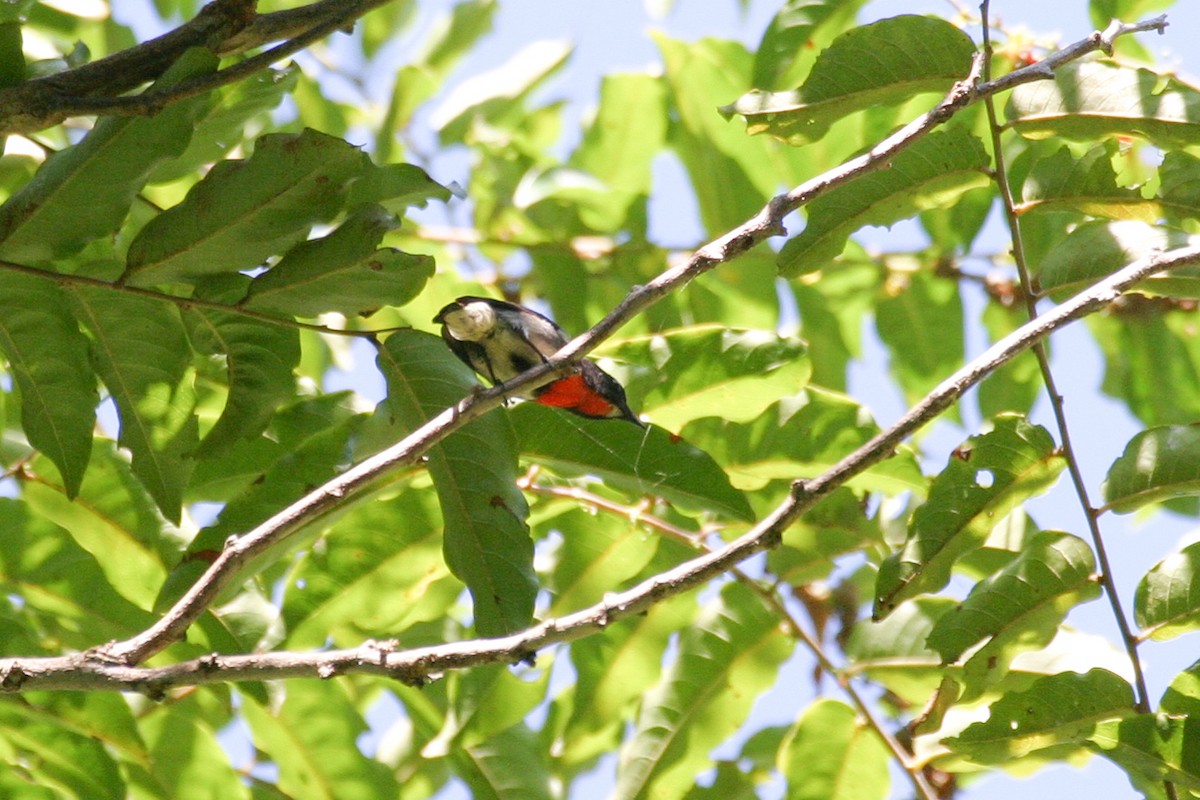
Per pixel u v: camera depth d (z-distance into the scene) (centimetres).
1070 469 636
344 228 566
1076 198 667
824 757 767
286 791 780
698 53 1023
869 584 929
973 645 647
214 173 560
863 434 802
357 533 733
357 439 665
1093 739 620
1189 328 1066
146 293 593
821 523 803
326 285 582
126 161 559
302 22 605
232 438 634
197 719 782
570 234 1043
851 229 675
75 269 657
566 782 942
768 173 1026
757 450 806
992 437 639
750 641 802
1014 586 636
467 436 625
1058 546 634
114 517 721
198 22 594
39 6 948
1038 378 1063
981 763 654
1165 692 611
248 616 715
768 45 885
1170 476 626
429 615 762
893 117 935
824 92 656
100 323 622
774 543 526
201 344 624
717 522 802
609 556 796
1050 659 745
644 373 777
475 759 830
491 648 509
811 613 916
